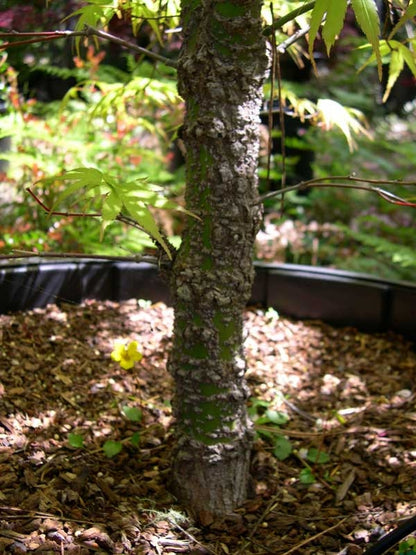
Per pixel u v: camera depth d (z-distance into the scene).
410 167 5.54
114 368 2.36
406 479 1.92
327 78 5.67
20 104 3.46
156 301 2.87
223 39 1.50
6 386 2.14
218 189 1.58
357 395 2.38
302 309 2.89
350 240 4.58
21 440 1.91
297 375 2.50
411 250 3.91
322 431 2.15
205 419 1.69
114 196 1.33
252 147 1.60
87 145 3.34
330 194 4.86
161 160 3.98
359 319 2.83
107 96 2.18
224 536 1.70
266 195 1.68
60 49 4.59
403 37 3.31
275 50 1.59
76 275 2.72
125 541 1.60
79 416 2.08
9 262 2.65
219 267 1.62
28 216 3.18
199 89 1.54
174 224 3.88
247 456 1.79
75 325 2.58
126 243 3.28
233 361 1.68
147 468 1.90
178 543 1.63
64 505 1.69
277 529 1.74
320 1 1.29
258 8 1.50
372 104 6.33
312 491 1.89
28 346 2.37
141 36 3.98
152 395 2.25
